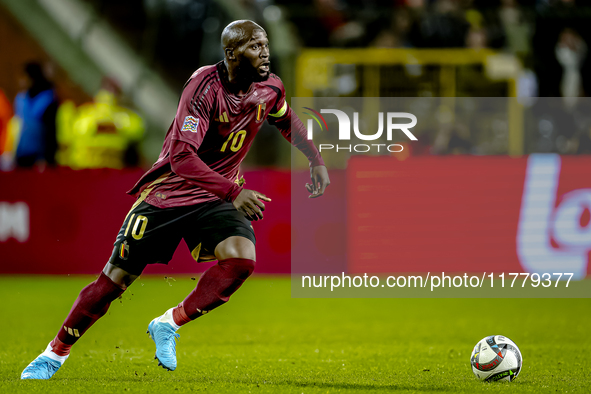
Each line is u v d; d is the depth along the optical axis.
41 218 35.16
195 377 14.55
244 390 12.83
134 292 30.97
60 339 13.98
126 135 39.91
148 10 51.47
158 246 14.00
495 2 46.41
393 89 40.53
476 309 27.64
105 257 34.88
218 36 49.59
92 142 39.22
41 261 35.19
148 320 24.48
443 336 21.47
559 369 15.69
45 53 51.69
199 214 14.02
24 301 28.36
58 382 13.47
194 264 35.69
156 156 49.69
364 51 40.62
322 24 44.59
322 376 14.70
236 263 13.53
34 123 36.09
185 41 50.69
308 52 40.94
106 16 51.97
